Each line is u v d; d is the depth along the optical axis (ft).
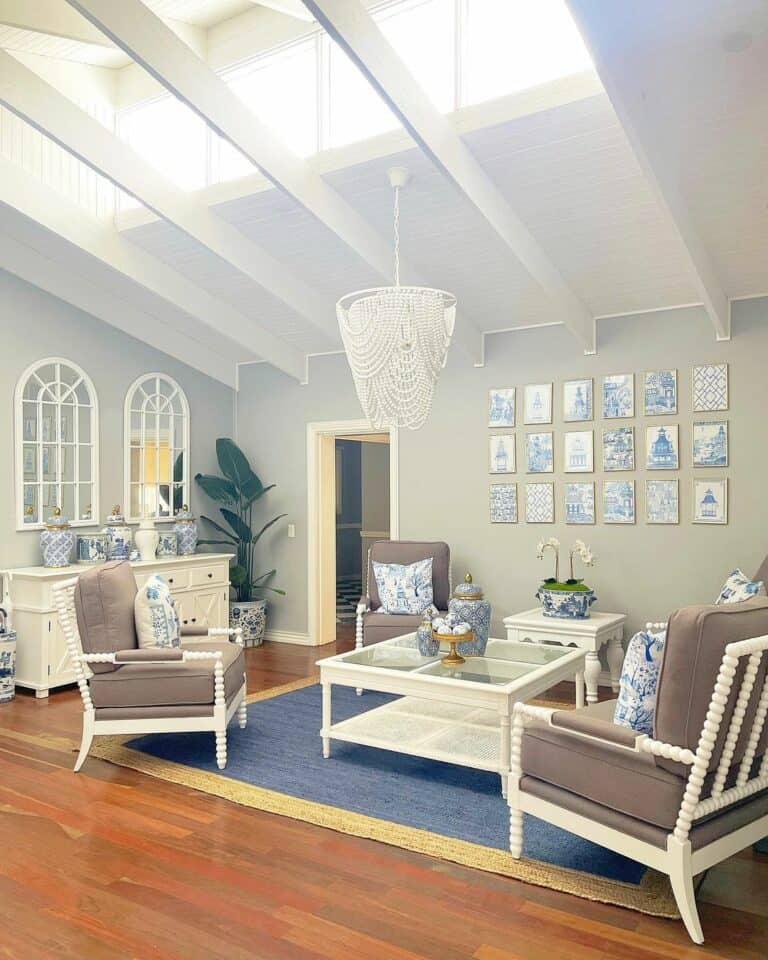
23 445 18.38
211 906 8.48
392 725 13.64
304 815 10.80
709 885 8.98
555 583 17.12
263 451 23.59
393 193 14.52
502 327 19.25
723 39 10.16
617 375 17.84
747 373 16.38
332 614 23.31
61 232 16.16
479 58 12.81
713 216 13.93
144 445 21.47
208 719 12.67
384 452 36.14
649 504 17.42
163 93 16.78
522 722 9.57
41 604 16.96
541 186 13.82
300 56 14.94
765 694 8.25
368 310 12.28
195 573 20.81
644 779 8.20
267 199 15.30
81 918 8.25
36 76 12.89
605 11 9.55
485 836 10.15
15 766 12.79
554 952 7.65
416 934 7.96
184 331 21.84
